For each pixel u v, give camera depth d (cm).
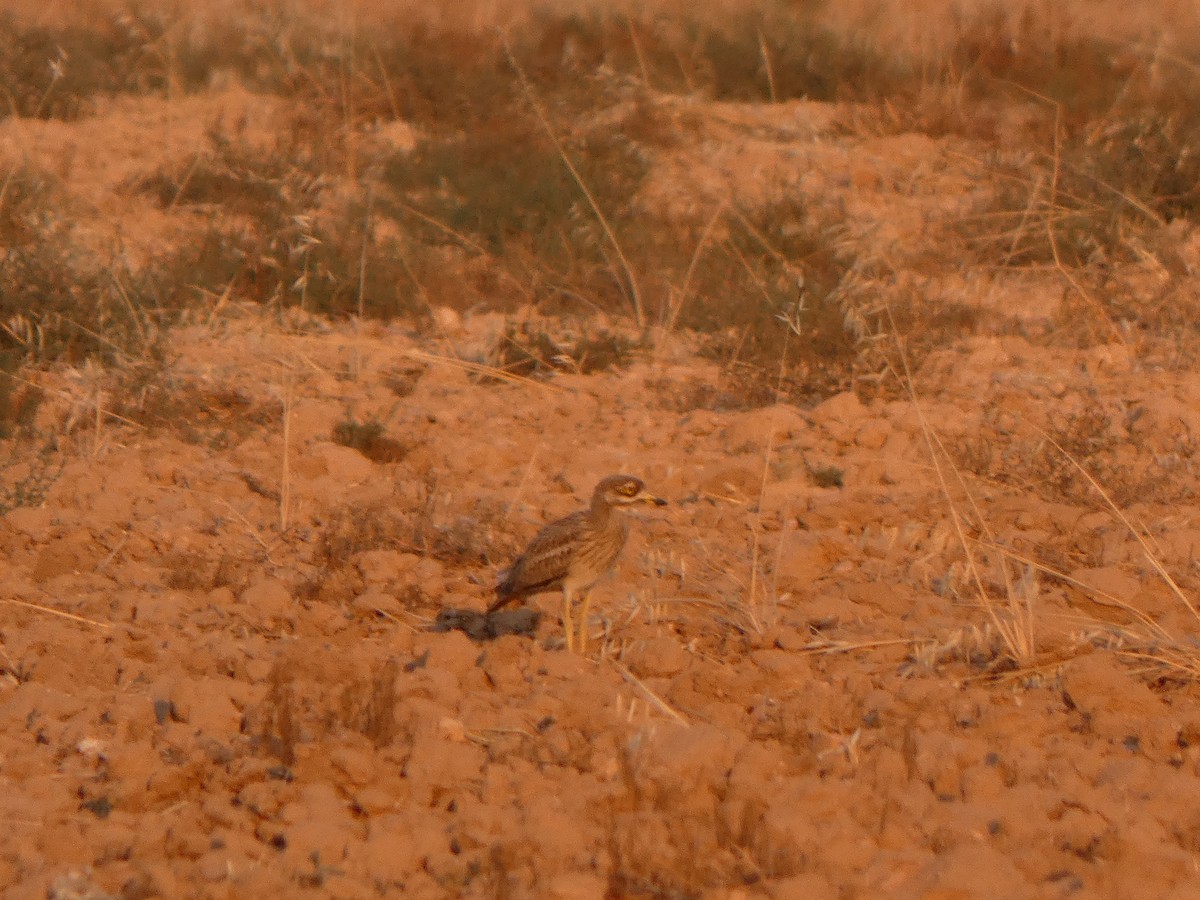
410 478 2370
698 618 1830
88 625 1805
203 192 3897
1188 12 5575
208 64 5056
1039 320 3216
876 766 1403
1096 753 1439
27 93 4562
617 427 2688
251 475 2347
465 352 3102
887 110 4472
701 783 1380
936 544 2005
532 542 1709
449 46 4981
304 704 1540
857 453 2464
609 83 4600
